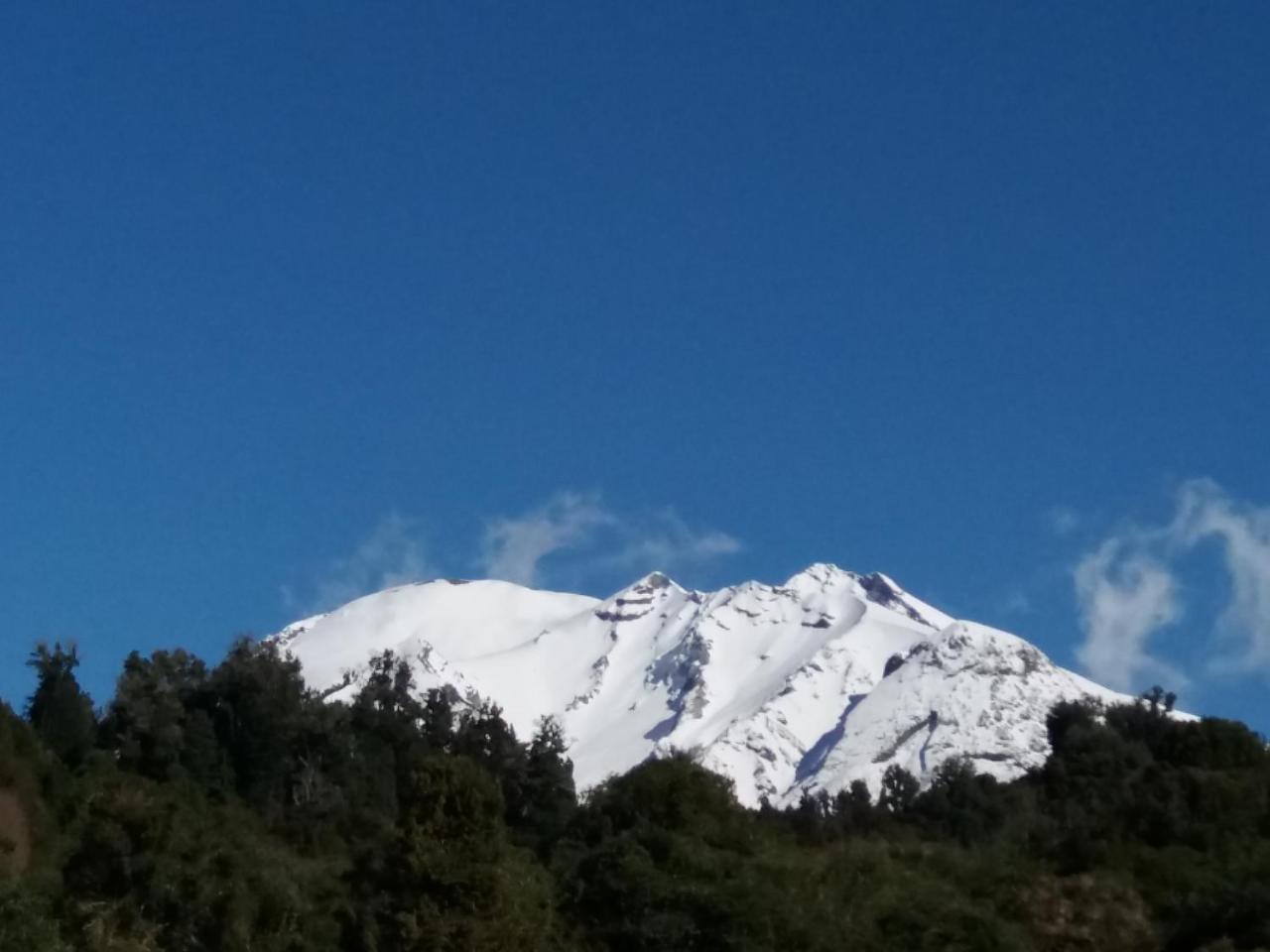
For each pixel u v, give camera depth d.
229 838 49.81
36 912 41.28
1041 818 57.56
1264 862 50.25
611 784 53.31
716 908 45.84
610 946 46.06
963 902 47.97
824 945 45.56
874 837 59.31
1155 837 54.34
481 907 43.72
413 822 44.62
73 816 52.38
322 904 47.72
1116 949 47.47
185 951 45.31
